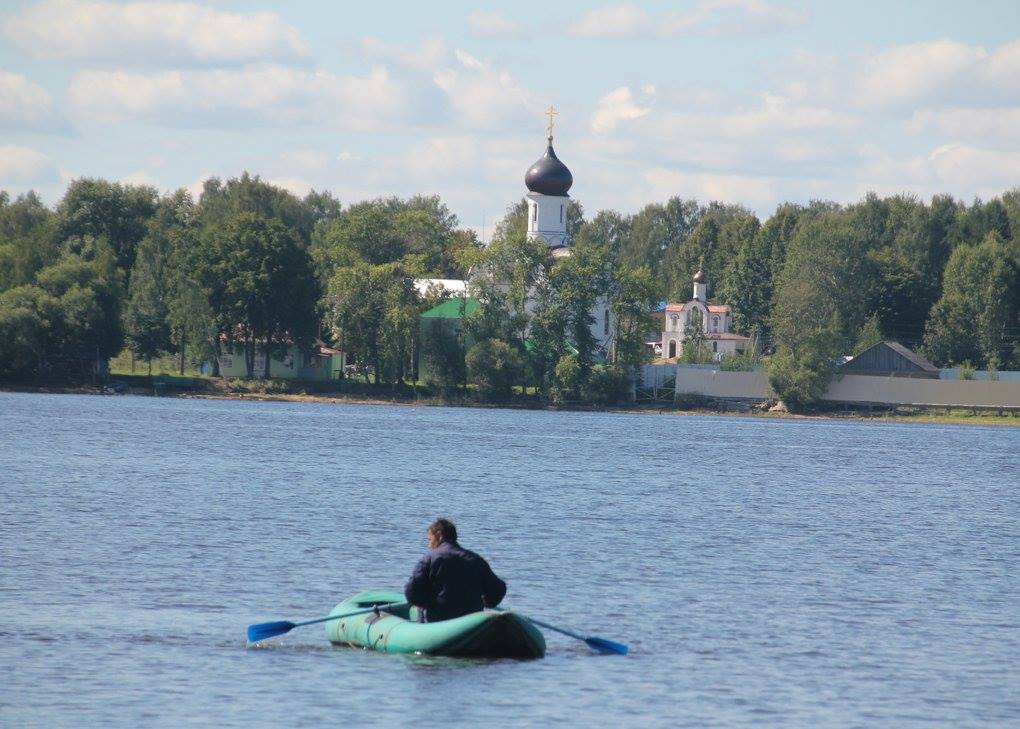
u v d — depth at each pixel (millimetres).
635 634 81875
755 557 115500
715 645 79500
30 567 99625
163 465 195625
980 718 65562
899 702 68000
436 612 76250
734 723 63844
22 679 68375
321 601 90062
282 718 62969
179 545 112562
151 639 77625
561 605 90438
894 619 88562
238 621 83125
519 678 70938
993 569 113188
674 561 111375
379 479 183000
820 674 73250
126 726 61156
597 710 65438
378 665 73125
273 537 118938
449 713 64375
